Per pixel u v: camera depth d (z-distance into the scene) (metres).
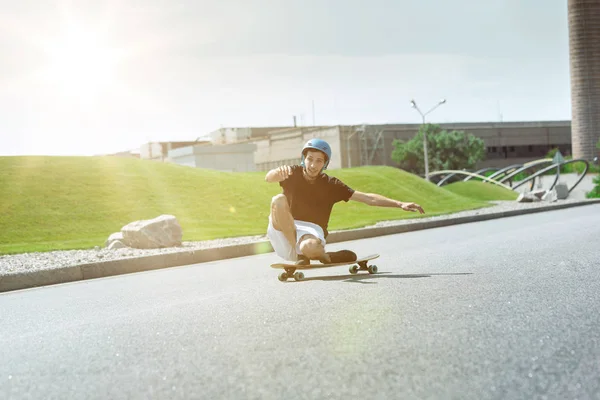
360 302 4.84
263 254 12.77
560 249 8.88
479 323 3.84
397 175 36.44
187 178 24.83
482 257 8.38
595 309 4.19
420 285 5.68
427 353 3.15
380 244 13.37
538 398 2.41
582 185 64.31
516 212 25.09
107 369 3.23
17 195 19.66
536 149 105.69
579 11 74.12
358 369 2.91
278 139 95.56
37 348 3.98
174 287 7.51
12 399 2.79
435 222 19.69
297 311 4.61
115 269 10.56
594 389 2.49
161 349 3.62
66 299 7.23
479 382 2.64
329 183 6.44
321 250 6.44
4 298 8.04
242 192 24.52
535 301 4.56
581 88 74.56
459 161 88.44
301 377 2.82
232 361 3.20
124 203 20.88
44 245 15.06
